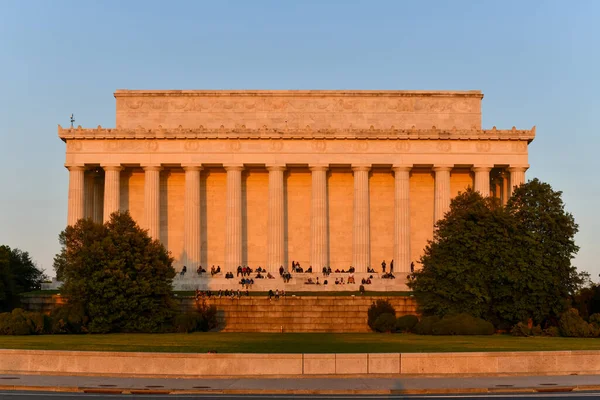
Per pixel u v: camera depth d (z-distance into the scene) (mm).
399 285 113125
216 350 59344
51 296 97188
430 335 83062
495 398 39375
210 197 134125
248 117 132875
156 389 42312
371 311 93938
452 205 96875
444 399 39156
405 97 133375
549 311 88875
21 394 40625
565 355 49125
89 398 39344
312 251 125375
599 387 43188
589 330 79688
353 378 47000
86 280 88188
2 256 99688
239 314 96062
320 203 125375
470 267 89250
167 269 93500
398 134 125750
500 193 135875
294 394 41719
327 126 132750
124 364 47875
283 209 126625
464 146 126125
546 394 40875
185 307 97250
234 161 125688
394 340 72750
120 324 88375
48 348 59906
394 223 128375
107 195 125000
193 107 133125
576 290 92000
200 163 125688
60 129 124938
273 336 80875
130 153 125812
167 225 133250
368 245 125750
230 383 44875
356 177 126188
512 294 88875
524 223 93125
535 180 96062
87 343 66125
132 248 92250
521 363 48562
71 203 124562
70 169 125438
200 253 132000
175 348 61125
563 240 91375
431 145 126438
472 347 62531
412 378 47031
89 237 93000
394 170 126938
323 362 47688
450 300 90375
